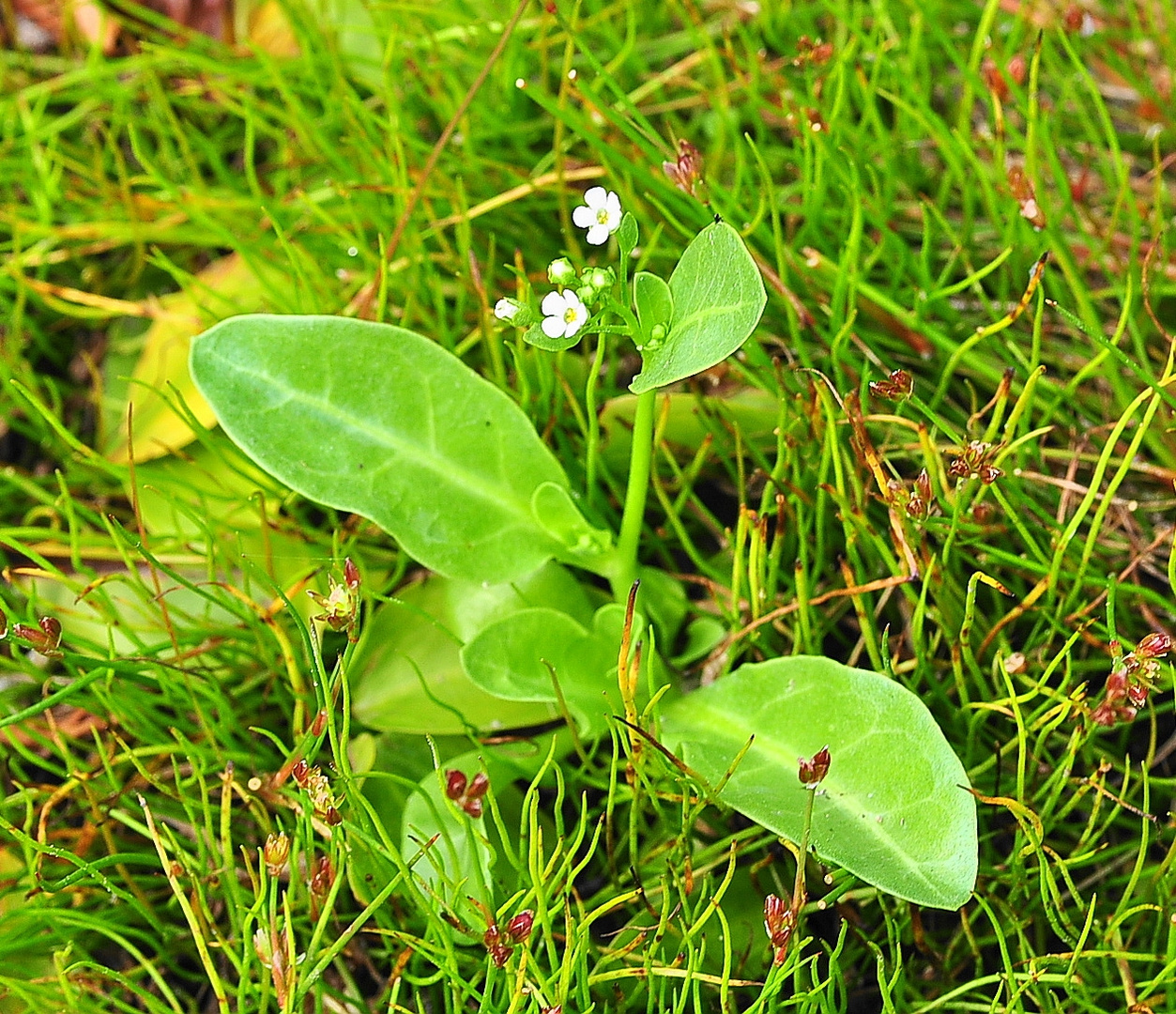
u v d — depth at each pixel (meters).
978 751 0.10
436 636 0.11
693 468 0.11
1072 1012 0.09
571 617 0.10
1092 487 0.09
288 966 0.08
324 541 0.12
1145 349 0.12
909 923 0.10
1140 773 0.10
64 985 0.09
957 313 0.12
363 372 0.10
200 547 0.12
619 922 0.10
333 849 0.09
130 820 0.10
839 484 0.10
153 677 0.11
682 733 0.10
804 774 0.08
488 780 0.09
